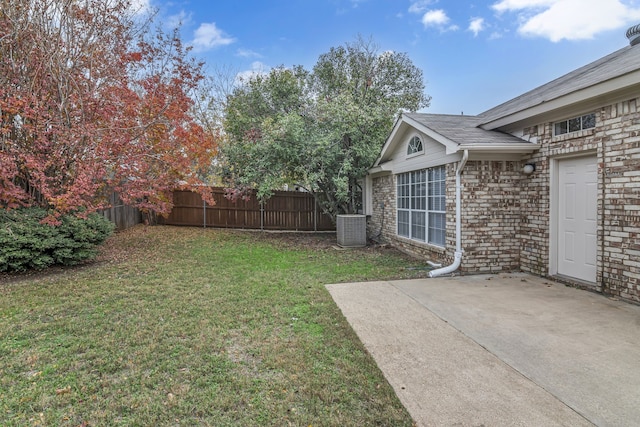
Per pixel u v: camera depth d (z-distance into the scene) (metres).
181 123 9.60
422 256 8.27
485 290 5.50
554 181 6.03
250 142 11.84
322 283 5.99
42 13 7.23
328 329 3.97
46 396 2.67
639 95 4.51
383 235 10.89
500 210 6.69
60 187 7.12
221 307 4.68
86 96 7.61
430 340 3.69
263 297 5.13
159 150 9.09
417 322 4.20
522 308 4.62
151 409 2.52
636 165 4.59
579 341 3.58
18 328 3.96
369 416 2.45
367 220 12.16
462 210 6.59
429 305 4.81
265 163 11.12
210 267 7.18
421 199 8.41
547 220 6.11
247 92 14.76
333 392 2.73
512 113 6.47
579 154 5.54
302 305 4.80
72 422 2.38
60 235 6.75
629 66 4.71
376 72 15.69
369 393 2.72
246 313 4.46
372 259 8.25
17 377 2.94
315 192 12.62
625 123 4.71
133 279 6.15
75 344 3.55
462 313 4.48
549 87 7.72
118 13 8.66
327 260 8.11
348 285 5.86
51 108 7.37
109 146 7.64
